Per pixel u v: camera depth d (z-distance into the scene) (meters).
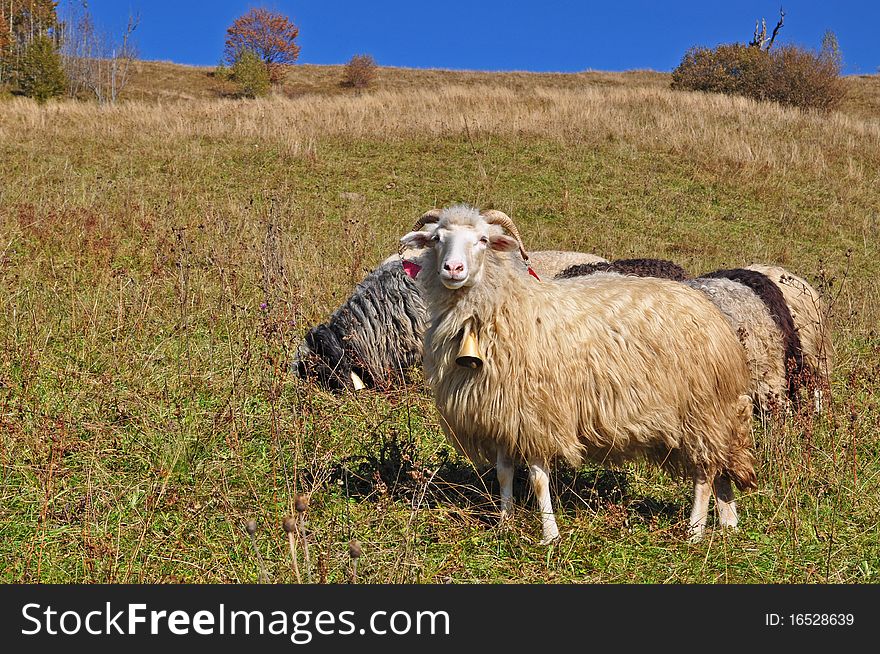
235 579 3.85
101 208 12.95
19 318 7.25
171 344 7.04
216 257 9.16
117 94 44.72
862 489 5.00
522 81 51.22
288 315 7.14
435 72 56.72
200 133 20.36
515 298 4.32
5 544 4.13
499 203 16.72
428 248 4.49
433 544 4.29
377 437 5.47
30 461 4.82
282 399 5.93
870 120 32.16
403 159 19.48
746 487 4.75
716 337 4.62
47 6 45.47
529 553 4.23
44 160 17.08
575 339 4.37
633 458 4.72
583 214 16.53
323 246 11.61
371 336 7.27
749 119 24.83
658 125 23.00
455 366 4.48
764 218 17.14
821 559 4.29
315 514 4.54
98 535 4.14
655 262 7.91
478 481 5.09
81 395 5.77
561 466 5.33
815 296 7.00
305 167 18.28
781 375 6.27
